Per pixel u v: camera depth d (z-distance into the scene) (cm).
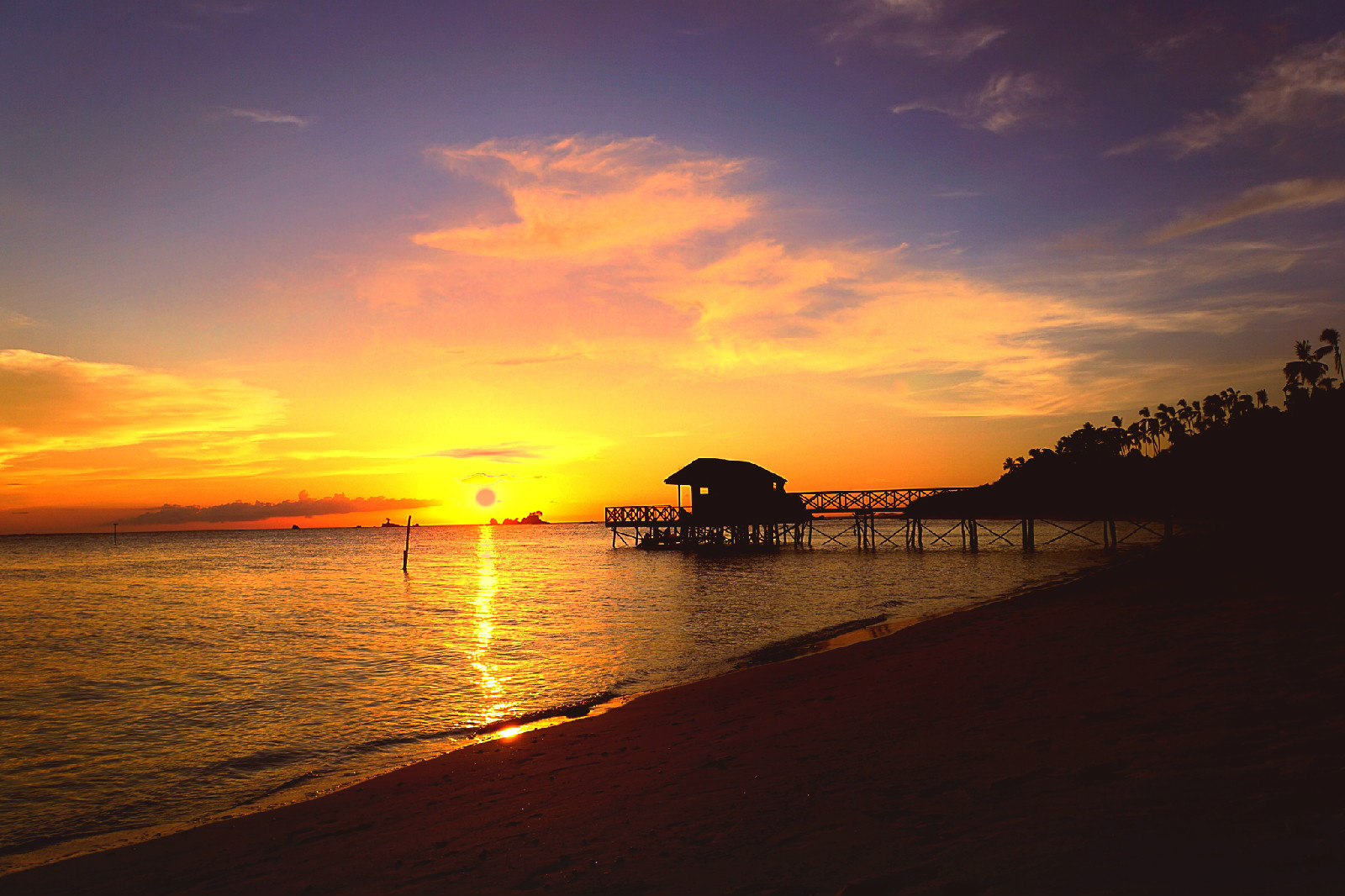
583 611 3025
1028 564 4731
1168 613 1645
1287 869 372
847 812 583
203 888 641
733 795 686
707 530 6644
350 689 1677
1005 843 464
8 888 687
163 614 3375
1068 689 955
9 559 9938
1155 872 390
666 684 1574
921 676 1230
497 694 1568
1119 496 5797
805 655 1727
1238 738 622
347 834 757
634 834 615
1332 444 5859
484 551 10725
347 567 7181
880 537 9394
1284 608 1488
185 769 1139
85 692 1738
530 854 604
